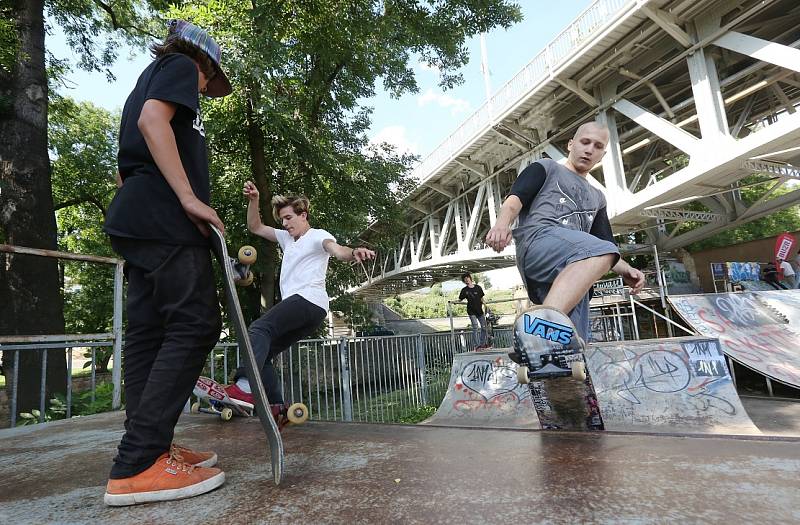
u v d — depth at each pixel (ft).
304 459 5.81
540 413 7.47
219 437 8.04
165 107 4.73
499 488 4.17
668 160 57.21
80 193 55.62
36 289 26.30
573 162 7.63
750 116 48.52
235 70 26.84
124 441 4.48
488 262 73.20
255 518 3.78
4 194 27.22
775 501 3.50
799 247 53.52
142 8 45.27
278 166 39.24
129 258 4.77
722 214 51.52
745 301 33.73
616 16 35.83
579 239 6.30
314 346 21.97
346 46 35.32
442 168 65.16
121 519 3.95
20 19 29.30
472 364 18.66
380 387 25.04
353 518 3.65
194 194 5.02
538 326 5.64
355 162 38.91
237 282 5.97
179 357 4.62
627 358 16.67
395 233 46.78
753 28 33.19
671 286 57.00
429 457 5.54
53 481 5.55
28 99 28.60
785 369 25.70
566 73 42.37
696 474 4.25
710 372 15.35
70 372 12.50
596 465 4.75
